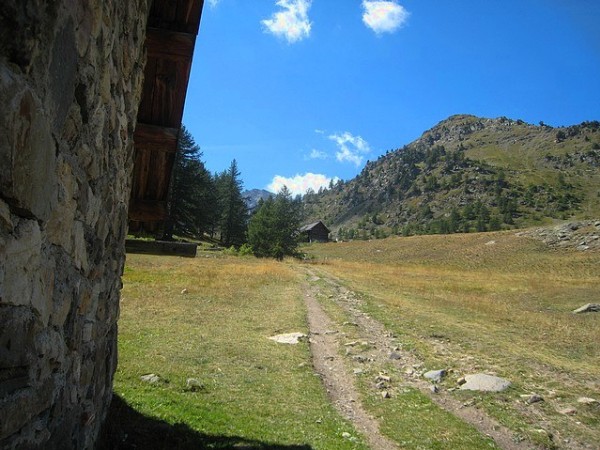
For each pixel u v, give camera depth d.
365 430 8.62
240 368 11.59
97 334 4.63
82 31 3.06
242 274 32.44
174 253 7.82
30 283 2.61
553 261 54.09
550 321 20.83
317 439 7.57
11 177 2.17
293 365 12.38
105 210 4.48
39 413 2.95
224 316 18.23
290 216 66.94
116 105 4.48
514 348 15.29
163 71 5.86
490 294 31.22
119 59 4.33
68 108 2.98
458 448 7.99
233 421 7.76
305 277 35.31
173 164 6.90
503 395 10.66
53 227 2.95
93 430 4.68
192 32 5.61
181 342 13.52
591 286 34.19
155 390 8.74
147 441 5.98
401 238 95.75
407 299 25.80
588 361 14.29
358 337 16.27
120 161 5.03
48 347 2.99
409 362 13.51
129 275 27.50
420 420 9.20
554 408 10.08
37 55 2.35
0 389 2.37
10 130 2.12
